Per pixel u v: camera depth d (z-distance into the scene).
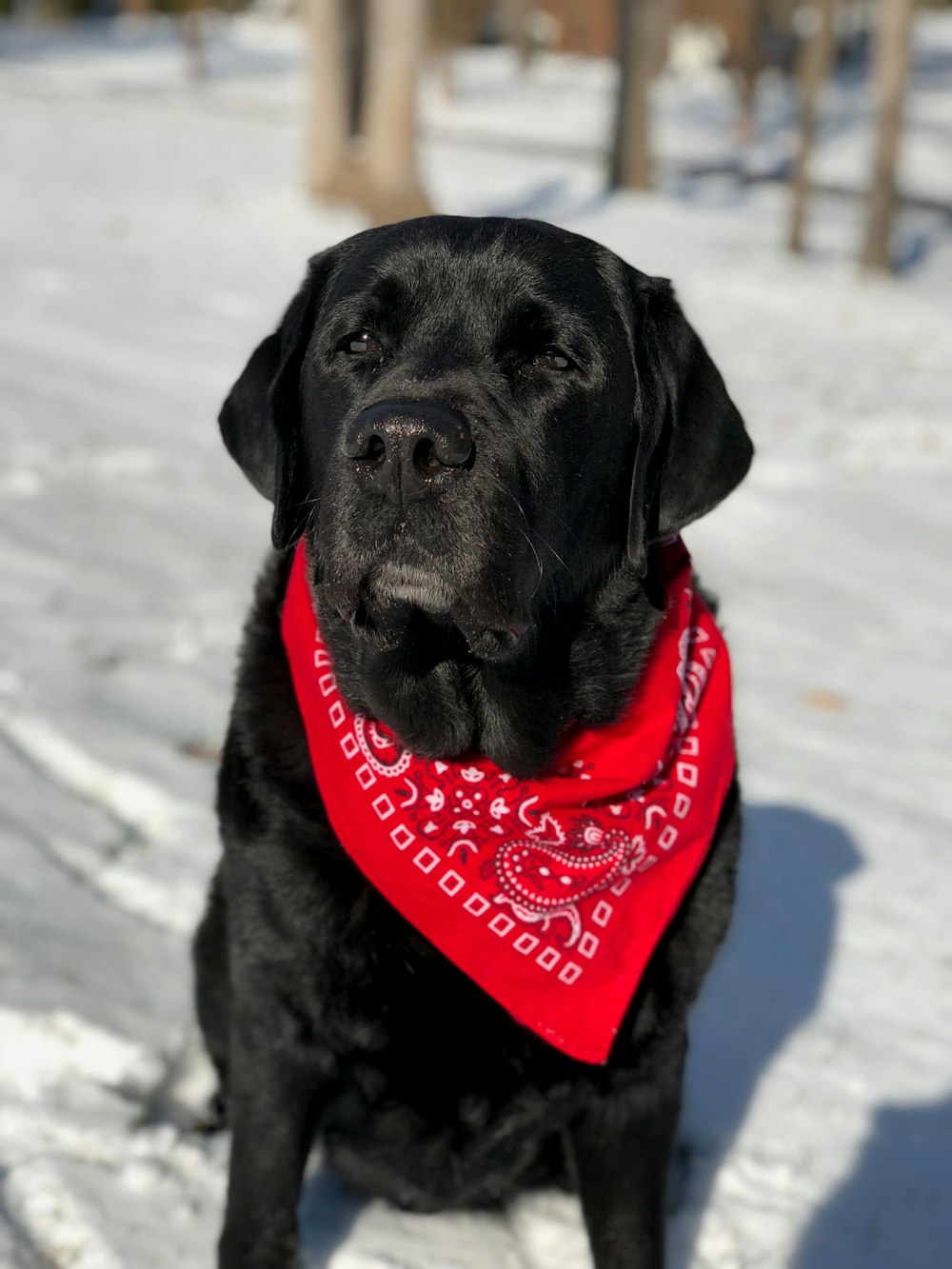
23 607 1.50
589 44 12.37
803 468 2.34
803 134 4.14
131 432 2.14
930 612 1.83
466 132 7.20
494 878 0.81
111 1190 0.86
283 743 0.83
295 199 4.37
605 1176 0.83
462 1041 0.81
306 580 0.85
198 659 1.44
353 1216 0.89
